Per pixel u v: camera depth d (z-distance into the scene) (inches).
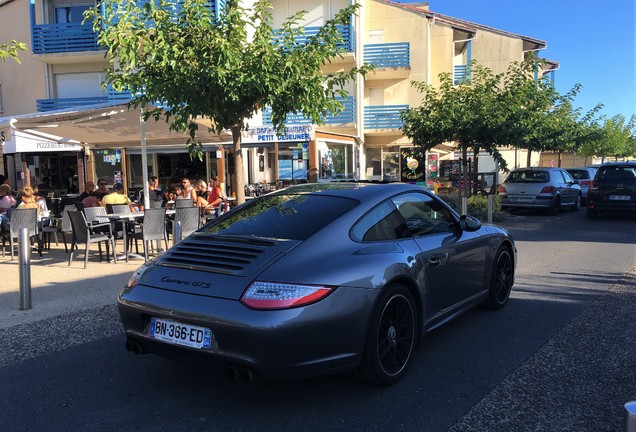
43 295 251.4
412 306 149.1
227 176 721.0
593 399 134.3
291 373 118.4
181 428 122.0
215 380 149.6
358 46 840.9
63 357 170.1
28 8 792.9
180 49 263.9
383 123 916.0
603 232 473.4
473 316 207.5
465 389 140.6
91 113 317.1
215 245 141.4
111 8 265.0
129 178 735.7
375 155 964.0
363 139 856.9
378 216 154.3
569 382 144.6
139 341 135.7
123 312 138.0
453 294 175.5
